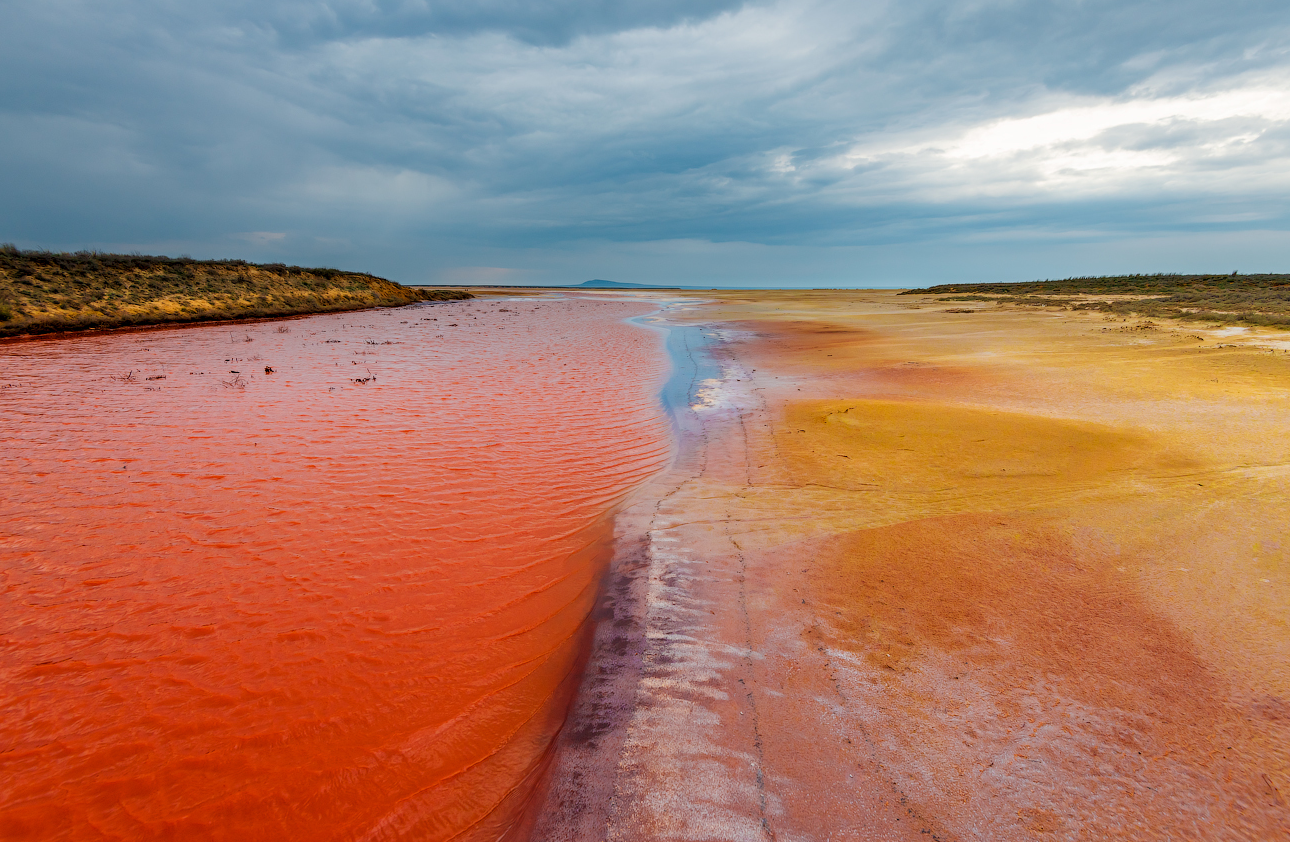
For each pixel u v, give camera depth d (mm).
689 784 2756
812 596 4223
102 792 2846
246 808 2781
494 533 5648
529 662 3859
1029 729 2945
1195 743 2822
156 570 4789
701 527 5520
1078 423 8336
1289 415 8430
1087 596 4059
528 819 2682
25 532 5332
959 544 4871
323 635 4066
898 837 2439
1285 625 3646
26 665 3670
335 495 6418
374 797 2857
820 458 7379
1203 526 4977
